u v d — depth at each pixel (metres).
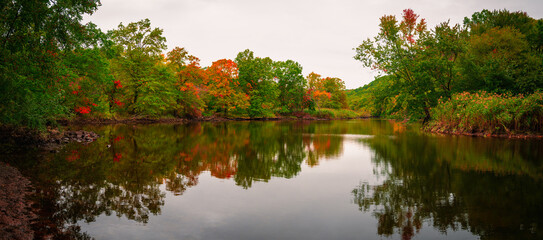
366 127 34.22
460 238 4.50
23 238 4.31
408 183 7.95
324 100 86.50
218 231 4.74
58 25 9.34
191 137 19.95
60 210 5.62
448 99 24.27
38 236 4.44
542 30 27.27
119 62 38.16
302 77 68.06
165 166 10.07
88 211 5.62
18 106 11.35
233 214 5.55
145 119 39.59
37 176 8.22
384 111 31.47
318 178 8.58
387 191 7.16
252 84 61.56
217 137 20.34
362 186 7.67
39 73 11.24
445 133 23.05
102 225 4.95
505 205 6.05
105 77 28.69
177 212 5.64
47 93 13.27
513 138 18.30
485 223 5.09
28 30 9.55
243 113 59.38
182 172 9.21
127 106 39.81
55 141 14.89
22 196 6.36
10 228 4.58
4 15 8.60
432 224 5.07
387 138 20.11
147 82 39.12
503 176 8.66
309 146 15.95
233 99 55.12
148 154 12.51
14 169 8.88
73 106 26.95
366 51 29.89
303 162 11.20
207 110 55.41
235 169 9.80
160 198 6.52
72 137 16.61
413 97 28.11
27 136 13.71
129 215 5.44
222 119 52.69
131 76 39.31
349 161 11.40
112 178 8.27
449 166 10.21
